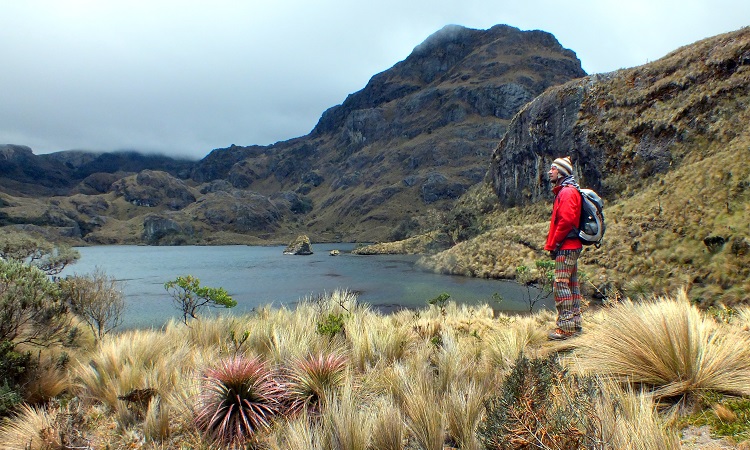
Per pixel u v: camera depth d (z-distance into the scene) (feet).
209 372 13.60
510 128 284.61
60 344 22.93
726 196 81.82
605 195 190.39
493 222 260.83
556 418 6.88
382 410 10.34
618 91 209.87
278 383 13.46
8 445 11.99
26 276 20.93
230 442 11.28
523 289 104.68
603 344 11.06
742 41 164.86
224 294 29.45
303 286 125.59
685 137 164.86
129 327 59.82
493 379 12.57
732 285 60.85
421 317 31.30
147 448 11.59
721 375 8.92
